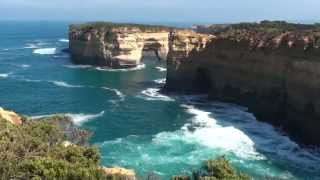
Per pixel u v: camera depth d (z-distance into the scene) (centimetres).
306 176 4678
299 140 6019
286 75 6750
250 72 7706
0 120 3875
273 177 4616
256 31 8500
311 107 6131
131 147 5494
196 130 6325
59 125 4259
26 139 3453
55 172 2941
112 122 6669
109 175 3167
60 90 9125
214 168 3394
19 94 8594
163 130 6303
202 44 8931
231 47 8175
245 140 5897
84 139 4234
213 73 8631
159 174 4612
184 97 8606
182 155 5231
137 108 7631
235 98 8088
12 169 2956
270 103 7088
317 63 6066
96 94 8800
